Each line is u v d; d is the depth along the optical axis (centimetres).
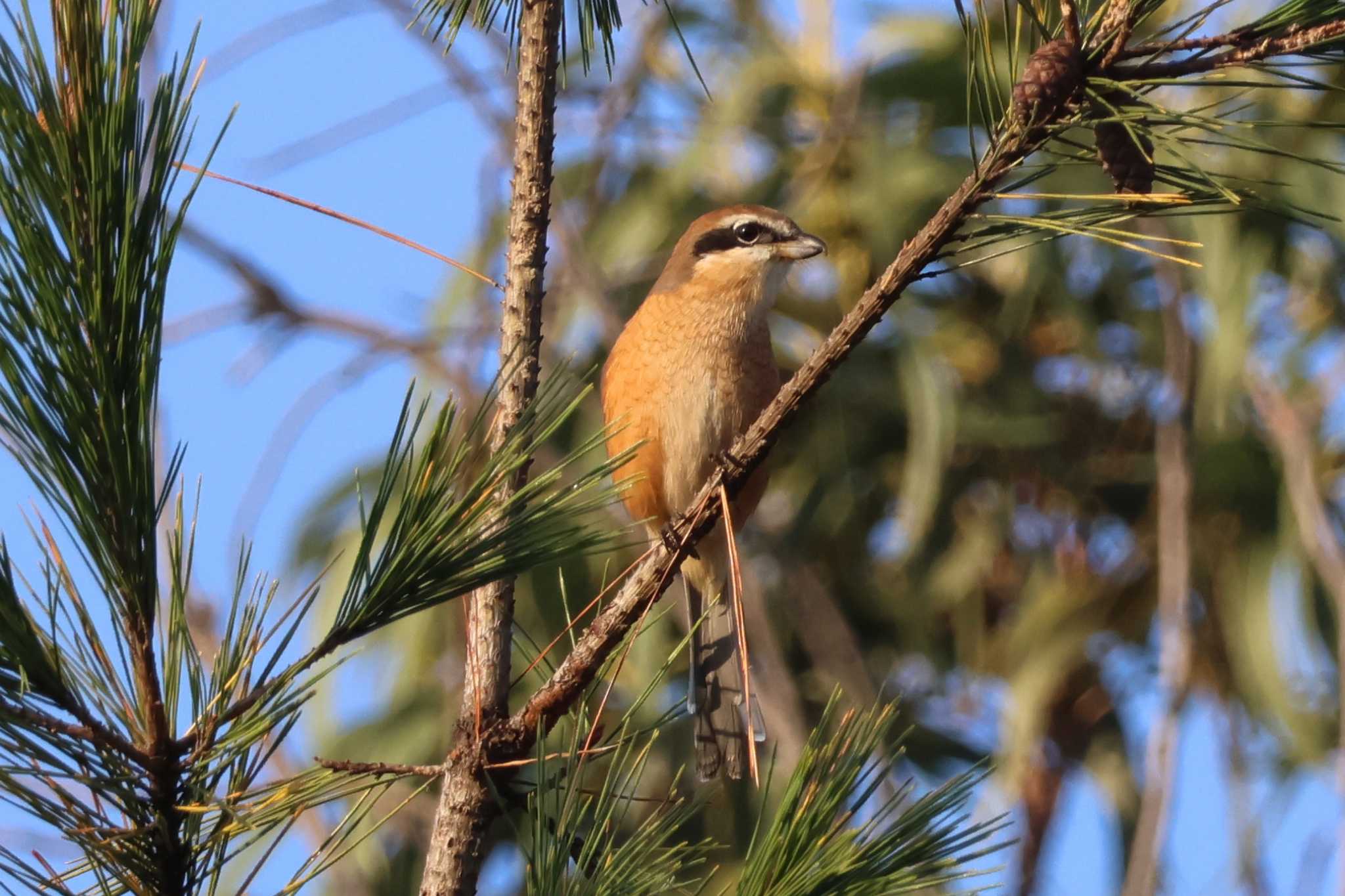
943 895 394
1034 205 1066
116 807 377
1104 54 420
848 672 1052
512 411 504
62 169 357
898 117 1180
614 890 398
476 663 483
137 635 373
